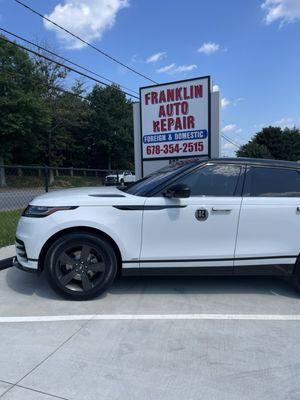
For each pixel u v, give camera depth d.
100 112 48.66
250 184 4.94
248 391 2.92
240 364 3.32
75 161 51.19
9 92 32.09
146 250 4.73
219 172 4.95
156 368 3.23
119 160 52.47
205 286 5.38
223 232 4.78
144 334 3.88
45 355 3.44
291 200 4.90
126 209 4.70
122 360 3.36
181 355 3.46
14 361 3.33
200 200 4.77
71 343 3.68
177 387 2.96
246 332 3.96
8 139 33.38
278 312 4.50
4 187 11.02
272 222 4.84
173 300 4.83
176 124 10.85
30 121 32.81
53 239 4.71
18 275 5.81
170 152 11.01
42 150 41.44
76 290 4.72
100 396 2.84
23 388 2.92
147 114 11.21
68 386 2.96
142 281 5.55
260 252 4.84
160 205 4.73
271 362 3.36
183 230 4.74
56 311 4.45
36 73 34.97
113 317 4.29
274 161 5.11
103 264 4.71
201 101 10.48
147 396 2.84
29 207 4.88
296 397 2.85
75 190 5.50
